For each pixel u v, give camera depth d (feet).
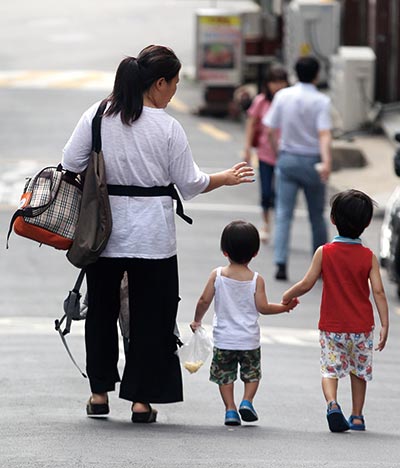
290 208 124.26
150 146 60.08
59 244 60.03
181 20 387.34
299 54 250.98
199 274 128.67
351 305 63.98
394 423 66.85
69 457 51.88
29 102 248.52
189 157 61.11
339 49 235.40
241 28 240.12
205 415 67.36
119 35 357.20
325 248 64.39
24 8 418.10
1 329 100.48
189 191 61.46
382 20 225.15
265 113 138.92
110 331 62.49
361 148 198.49
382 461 53.62
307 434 61.46
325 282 64.28
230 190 180.65
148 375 61.93
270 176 142.10
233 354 64.80
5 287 121.39
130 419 63.62
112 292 61.82
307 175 121.29
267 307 64.75
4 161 194.18
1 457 51.67
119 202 60.44
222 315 64.75
